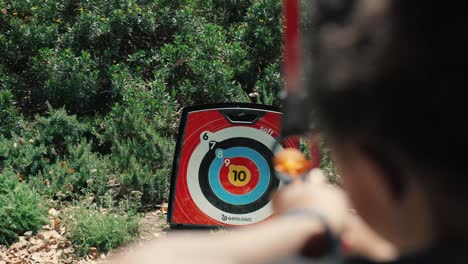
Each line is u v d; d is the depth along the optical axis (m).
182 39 9.33
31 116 8.79
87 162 7.62
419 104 0.70
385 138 0.72
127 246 6.48
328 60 0.74
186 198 6.62
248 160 6.55
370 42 0.72
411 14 0.71
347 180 0.77
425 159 0.71
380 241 0.82
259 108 6.48
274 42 9.05
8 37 9.41
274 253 0.75
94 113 8.82
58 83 8.78
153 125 8.23
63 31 9.56
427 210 0.73
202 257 0.74
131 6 9.35
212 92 8.64
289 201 0.84
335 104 0.74
